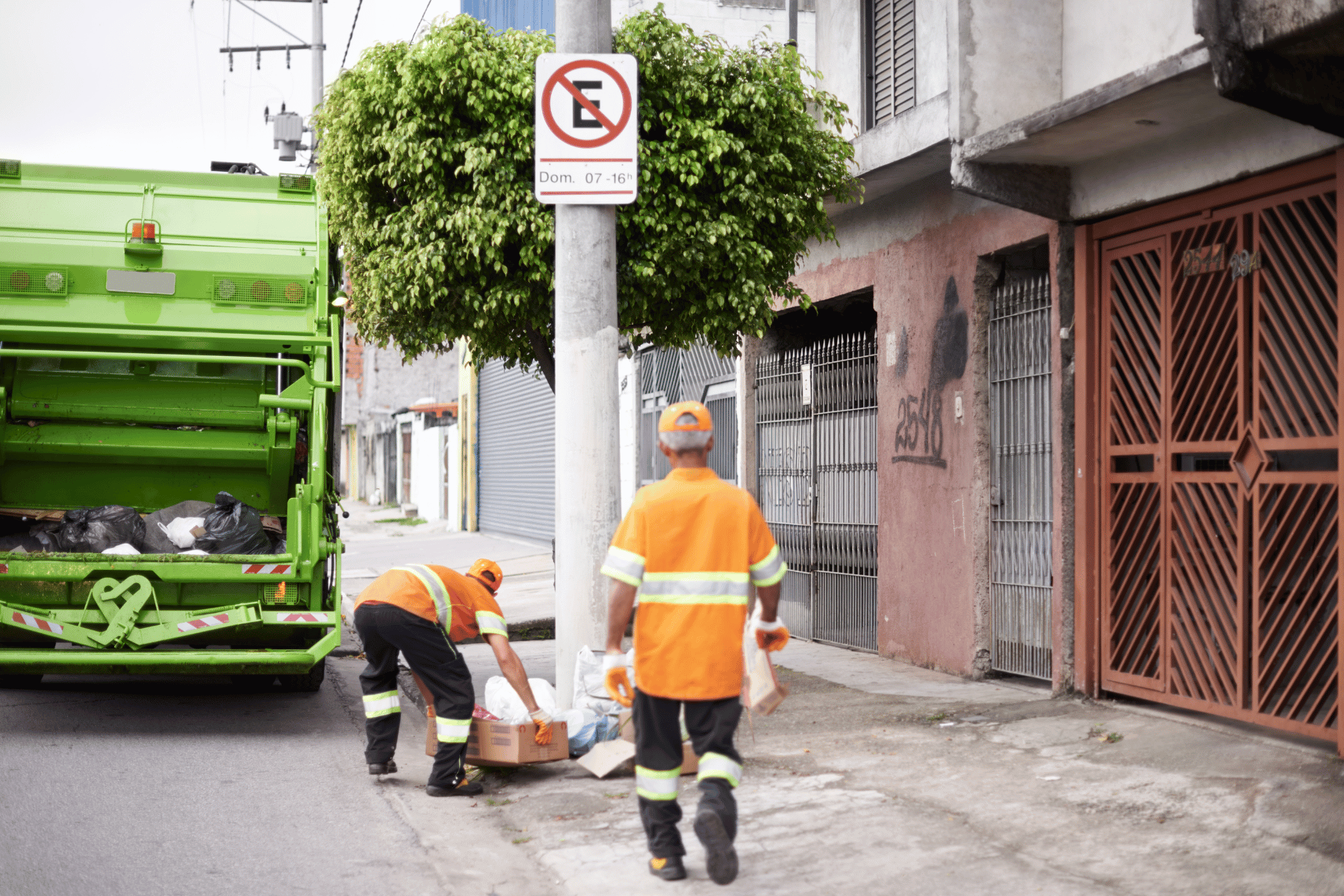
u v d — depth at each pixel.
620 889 4.56
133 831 5.47
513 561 20.41
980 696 8.14
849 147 9.14
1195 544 6.89
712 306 8.75
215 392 8.89
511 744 6.32
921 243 9.60
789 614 12.19
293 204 9.12
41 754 7.02
